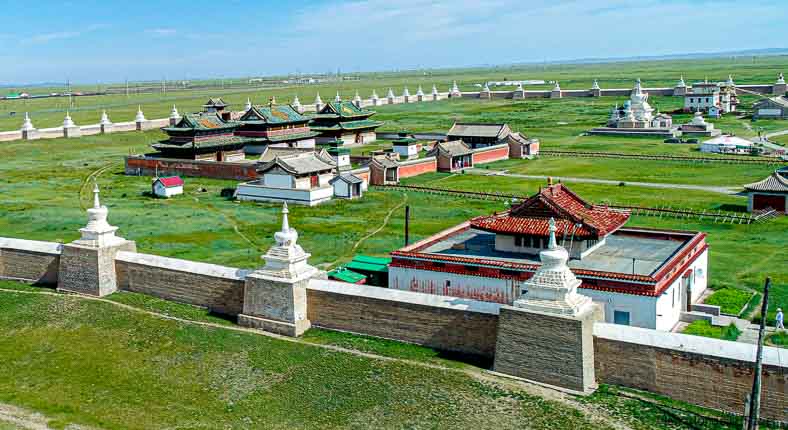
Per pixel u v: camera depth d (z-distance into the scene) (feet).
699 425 88.99
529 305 100.94
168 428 97.96
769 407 89.10
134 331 124.98
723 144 393.29
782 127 499.10
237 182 324.80
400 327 115.85
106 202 277.85
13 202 272.92
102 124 491.72
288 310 120.78
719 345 92.53
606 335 99.25
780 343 125.18
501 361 103.19
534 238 139.85
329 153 355.15
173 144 362.33
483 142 401.70
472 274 135.74
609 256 139.74
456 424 93.15
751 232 214.07
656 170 337.11
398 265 144.66
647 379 96.94
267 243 211.41
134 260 141.28
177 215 253.65
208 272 132.77
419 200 278.87
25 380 113.50
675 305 135.23
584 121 560.61
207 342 119.03
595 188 293.43
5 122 646.33
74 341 124.26
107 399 106.73
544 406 94.38
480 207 262.47
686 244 145.69
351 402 100.42
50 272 149.79
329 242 211.00
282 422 97.96
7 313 135.74
